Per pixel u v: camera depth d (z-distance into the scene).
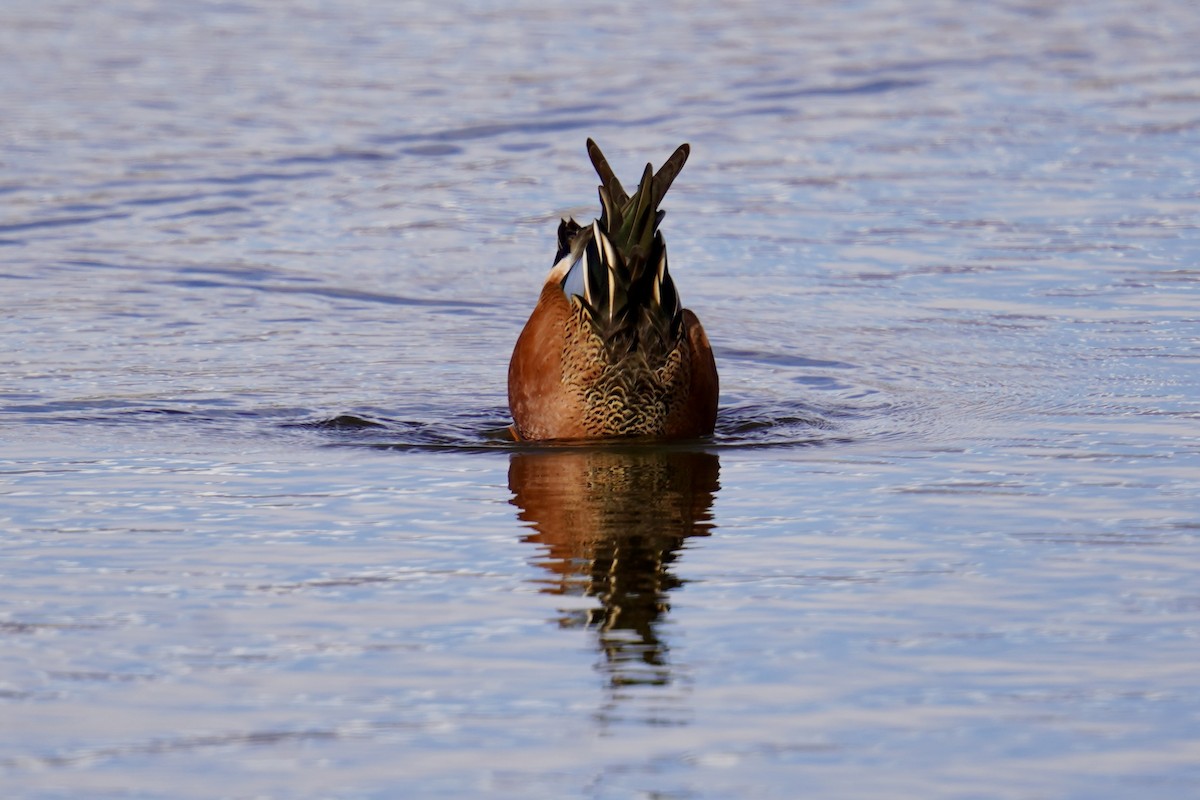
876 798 8.70
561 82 35.78
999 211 26.28
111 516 13.61
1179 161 29.30
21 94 33.59
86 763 9.09
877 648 10.66
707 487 14.66
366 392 18.14
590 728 9.50
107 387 18.00
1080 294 21.81
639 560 12.52
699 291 22.44
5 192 27.28
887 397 17.94
